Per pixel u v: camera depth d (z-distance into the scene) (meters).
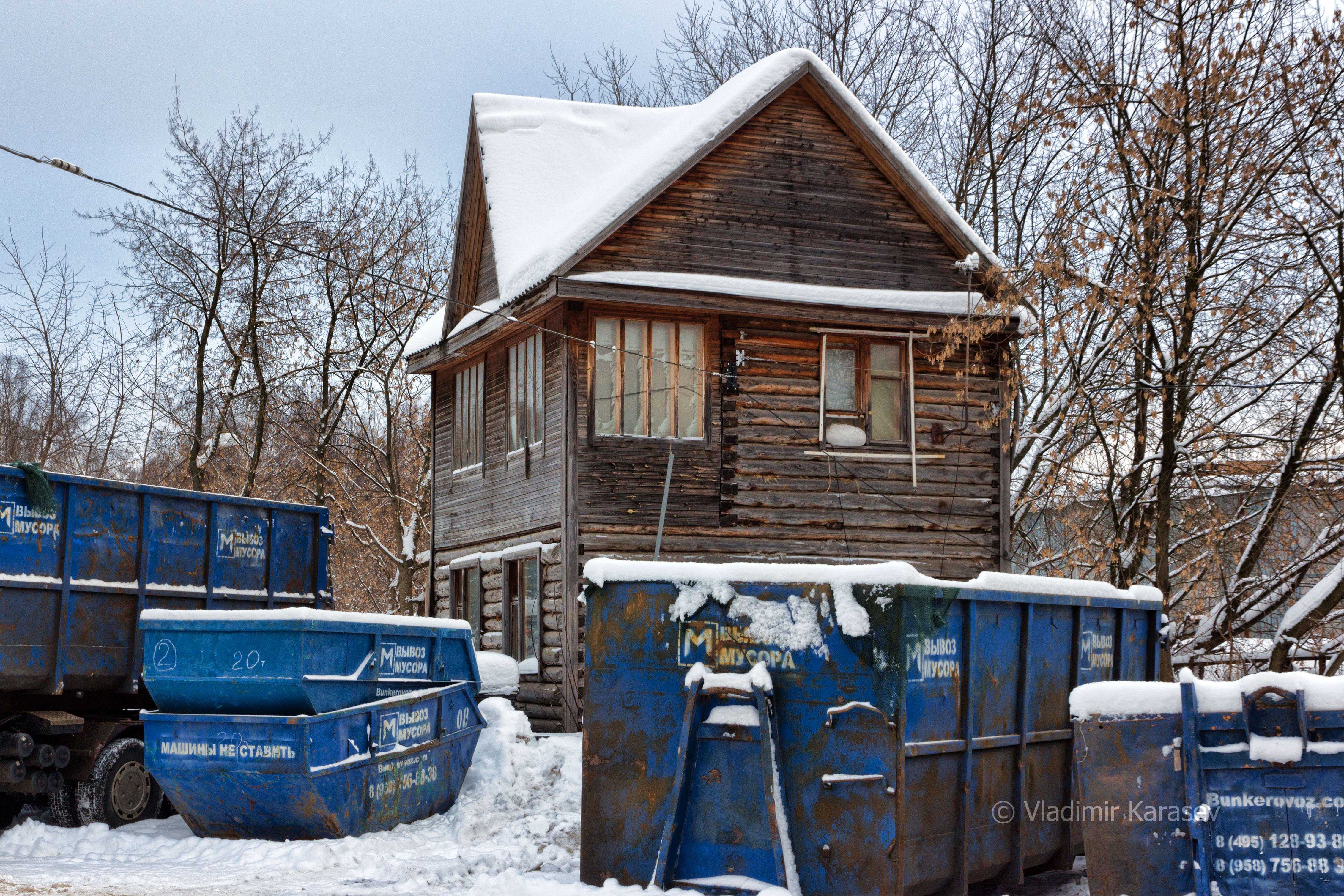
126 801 12.48
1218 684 7.45
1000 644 9.06
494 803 12.96
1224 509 23.39
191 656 11.17
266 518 14.78
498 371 21.61
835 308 19.45
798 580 8.16
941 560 20.11
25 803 13.34
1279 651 20.38
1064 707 9.87
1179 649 22.81
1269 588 22.05
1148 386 21.00
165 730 11.09
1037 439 24.62
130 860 10.72
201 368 33.53
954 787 8.44
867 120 20.09
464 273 22.75
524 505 20.06
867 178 20.52
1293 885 7.10
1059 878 10.29
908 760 7.92
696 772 8.23
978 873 8.71
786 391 19.56
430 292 35.19
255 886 9.38
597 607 8.66
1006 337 20.70
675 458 18.83
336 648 11.33
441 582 23.75
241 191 33.25
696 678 8.19
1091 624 10.35
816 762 7.93
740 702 8.20
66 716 12.15
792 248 19.83
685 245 19.19
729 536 18.98
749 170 19.77
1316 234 19.83
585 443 18.36
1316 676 7.35
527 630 19.83
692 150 18.98
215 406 35.88
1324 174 19.58
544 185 21.89
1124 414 21.95
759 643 8.18
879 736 7.81
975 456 20.64
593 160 23.00
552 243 18.69
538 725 19.03
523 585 20.05
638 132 24.31
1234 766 7.29
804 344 19.78
